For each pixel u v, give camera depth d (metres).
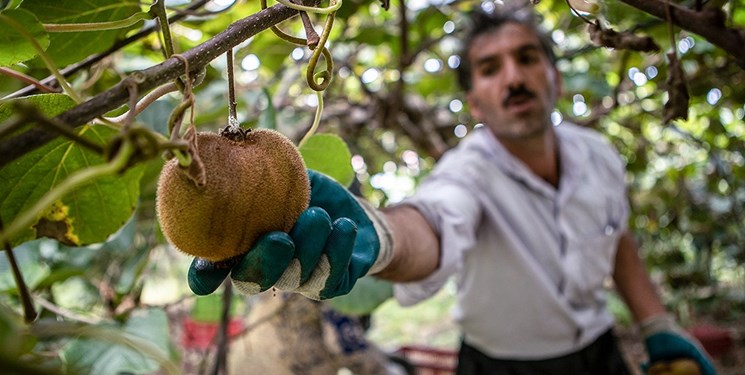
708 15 0.90
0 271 1.36
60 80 0.61
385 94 2.44
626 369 2.02
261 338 2.05
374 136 3.13
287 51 1.99
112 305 1.62
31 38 0.59
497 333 1.91
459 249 1.36
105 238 0.91
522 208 1.83
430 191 1.70
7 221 0.83
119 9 0.91
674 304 4.01
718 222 3.62
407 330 6.12
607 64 2.58
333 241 0.73
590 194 1.90
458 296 1.99
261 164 0.64
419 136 2.60
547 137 1.85
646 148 3.23
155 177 1.39
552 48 1.86
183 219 0.60
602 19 1.01
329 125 2.41
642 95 2.60
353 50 2.45
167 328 1.38
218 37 0.60
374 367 2.10
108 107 0.52
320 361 2.02
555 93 1.91
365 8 2.12
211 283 0.69
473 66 1.83
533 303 1.84
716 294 3.95
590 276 1.89
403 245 1.16
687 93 0.94
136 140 0.45
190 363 2.46
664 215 3.74
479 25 1.84
